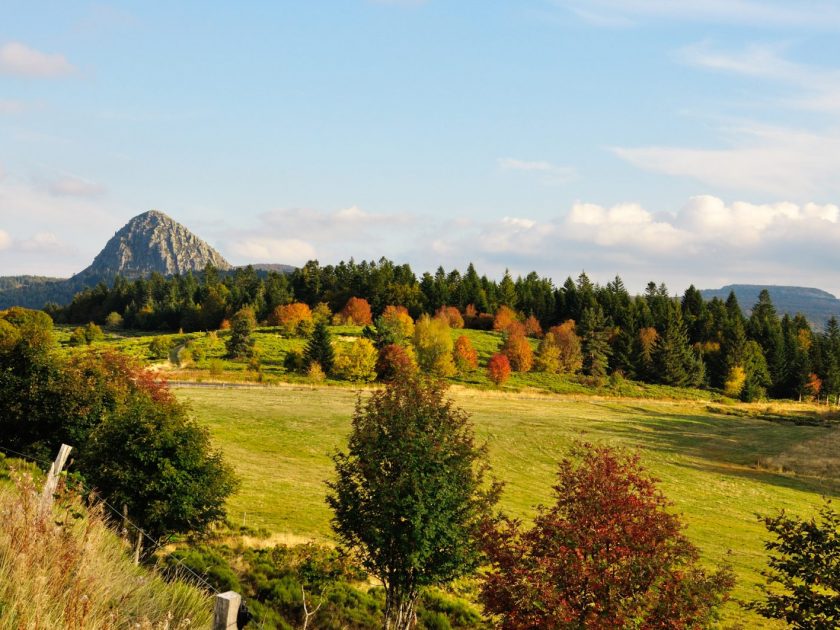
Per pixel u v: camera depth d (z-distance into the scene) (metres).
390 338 119.81
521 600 15.28
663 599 15.32
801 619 16.78
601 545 16.39
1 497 9.01
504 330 162.50
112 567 8.62
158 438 25.88
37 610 6.16
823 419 113.56
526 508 51.81
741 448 85.81
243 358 119.00
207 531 29.94
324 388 99.56
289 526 36.56
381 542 20.53
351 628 22.92
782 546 18.28
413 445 21.44
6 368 37.34
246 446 63.34
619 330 156.00
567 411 103.25
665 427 96.12
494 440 79.50
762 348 156.75
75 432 35.44
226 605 6.65
